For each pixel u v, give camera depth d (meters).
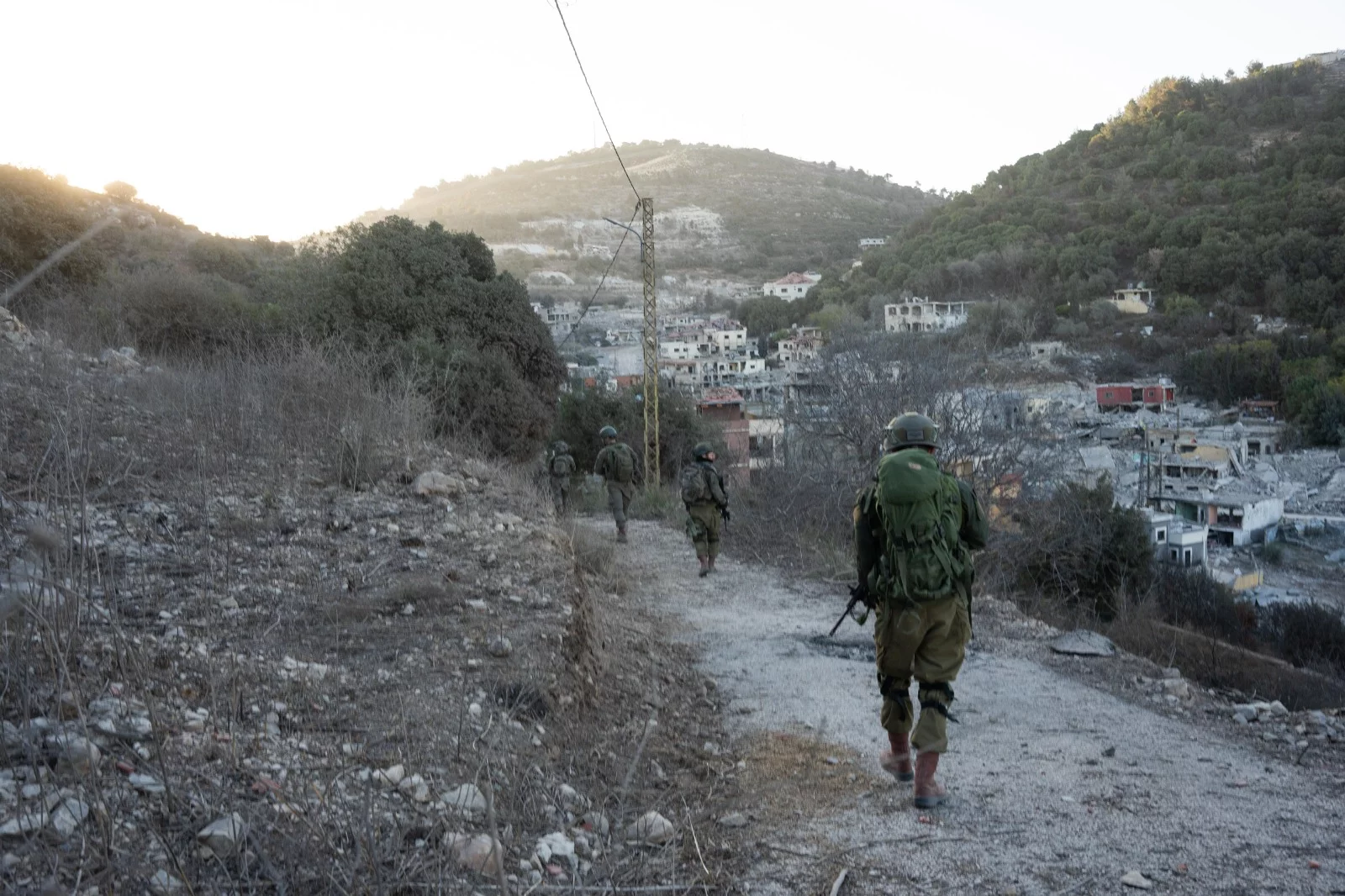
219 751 3.07
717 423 33.59
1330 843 3.60
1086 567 17.41
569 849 3.18
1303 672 11.10
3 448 5.11
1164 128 167.75
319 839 2.61
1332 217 120.19
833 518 13.41
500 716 3.98
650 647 6.98
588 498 19.05
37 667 3.17
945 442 15.52
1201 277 119.50
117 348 11.76
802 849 3.54
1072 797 4.12
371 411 9.28
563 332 140.88
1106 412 74.00
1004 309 93.50
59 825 2.41
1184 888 3.21
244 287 29.81
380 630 4.81
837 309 117.69
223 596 4.76
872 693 6.04
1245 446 78.00
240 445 7.75
